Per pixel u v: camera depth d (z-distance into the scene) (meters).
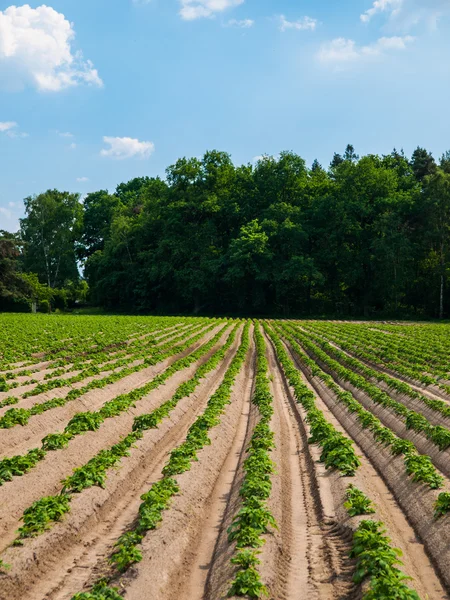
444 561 8.93
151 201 86.25
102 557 9.46
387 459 14.06
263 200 81.31
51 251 100.38
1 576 8.28
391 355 33.47
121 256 86.94
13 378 24.53
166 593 8.27
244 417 20.34
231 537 9.42
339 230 73.88
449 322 67.94
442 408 18.64
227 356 35.56
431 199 71.69
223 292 82.12
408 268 73.50
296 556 9.44
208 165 82.25
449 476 13.14
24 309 82.75
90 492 11.52
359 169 76.12
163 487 11.45
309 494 12.39
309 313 79.19
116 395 22.55
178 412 19.66
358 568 8.16
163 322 58.47
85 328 48.53
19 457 12.77
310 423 18.16
